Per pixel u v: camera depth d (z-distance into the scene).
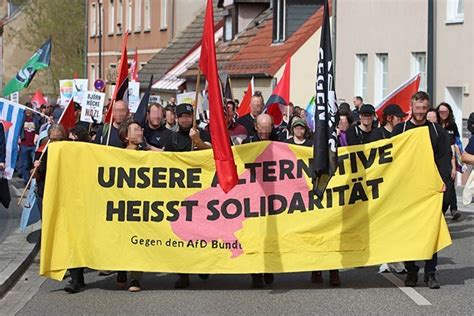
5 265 13.17
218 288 12.01
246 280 12.58
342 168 11.84
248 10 43.41
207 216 11.83
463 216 19.28
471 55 26.62
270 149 11.90
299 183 11.86
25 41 70.44
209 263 11.77
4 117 17.86
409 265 11.98
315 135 11.36
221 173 11.41
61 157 11.75
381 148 11.84
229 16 44.34
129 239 11.77
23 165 27.30
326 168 11.32
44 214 11.64
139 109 14.63
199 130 13.21
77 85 23.22
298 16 37.31
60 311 10.71
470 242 15.81
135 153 11.85
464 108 27.00
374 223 11.82
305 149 11.88
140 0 59.41
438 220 11.77
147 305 10.97
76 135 13.04
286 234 11.80
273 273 12.29
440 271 13.12
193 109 12.02
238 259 11.77
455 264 13.71
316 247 11.80
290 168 11.88
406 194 11.80
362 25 32.53
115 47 63.34
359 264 11.77
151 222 11.80
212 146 11.46
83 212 11.77
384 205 11.82
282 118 19.38
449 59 27.70
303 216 11.83
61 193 11.73
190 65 45.94
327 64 11.30
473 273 12.95
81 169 11.79
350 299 11.20
